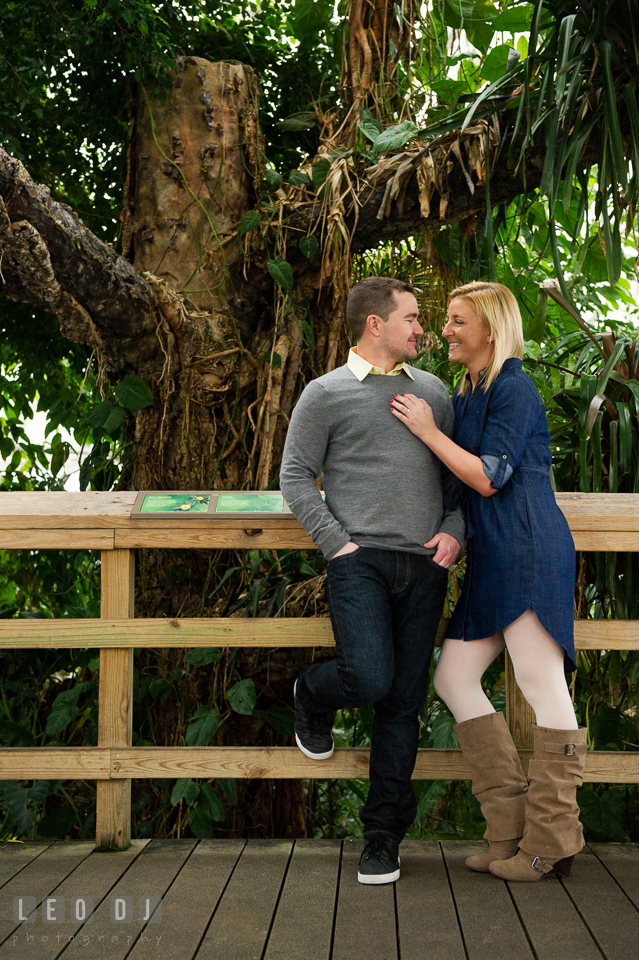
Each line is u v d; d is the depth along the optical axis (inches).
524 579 78.5
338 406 80.8
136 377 127.7
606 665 112.3
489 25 147.4
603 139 105.3
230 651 121.6
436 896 76.9
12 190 93.4
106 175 155.8
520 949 66.5
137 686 120.1
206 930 69.9
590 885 79.6
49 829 112.3
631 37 104.0
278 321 136.0
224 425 135.1
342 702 82.6
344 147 141.1
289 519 92.4
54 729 107.3
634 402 108.0
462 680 83.7
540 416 82.6
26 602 157.9
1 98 133.9
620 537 93.2
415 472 80.4
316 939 68.2
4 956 65.2
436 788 112.7
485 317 82.4
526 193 121.3
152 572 131.0
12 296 109.3
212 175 136.6
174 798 102.3
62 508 94.5
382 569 79.1
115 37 128.0
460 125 119.1
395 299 81.9
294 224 134.4
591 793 102.8
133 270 120.8
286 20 165.9
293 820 135.4
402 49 146.5
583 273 153.6
